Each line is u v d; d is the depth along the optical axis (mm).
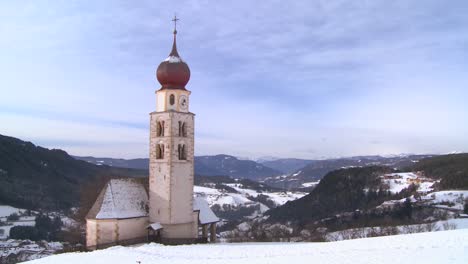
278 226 169250
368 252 58156
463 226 128250
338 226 162375
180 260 60844
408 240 64688
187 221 86125
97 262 62406
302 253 61625
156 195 85250
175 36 90062
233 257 61844
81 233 102438
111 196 83688
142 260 62188
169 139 84688
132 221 83750
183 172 86188
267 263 55969
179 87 88062
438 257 51844
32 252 132875
